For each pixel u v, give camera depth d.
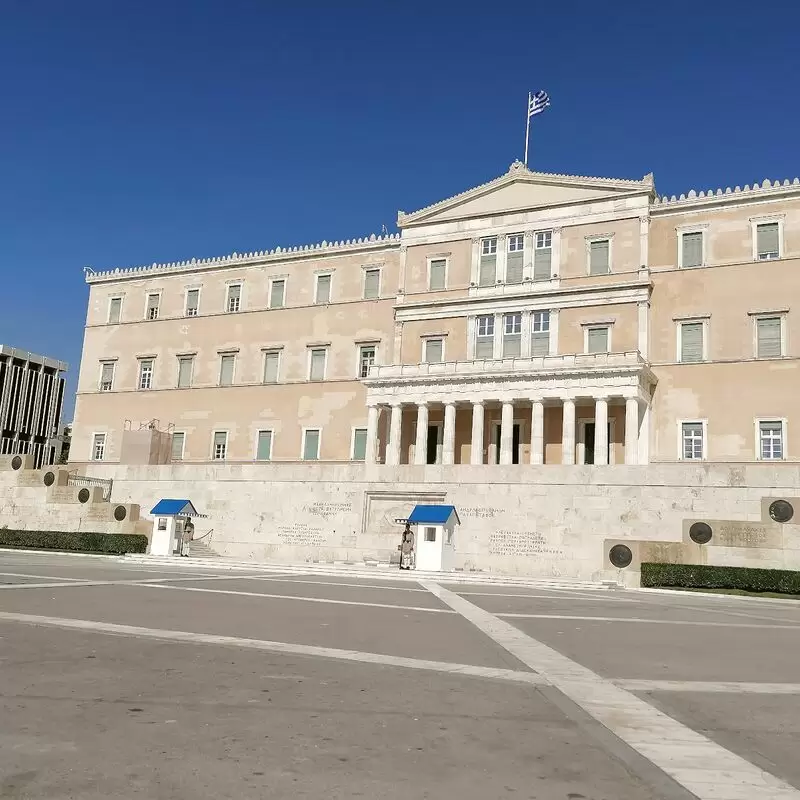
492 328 67.12
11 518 58.09
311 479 52.81
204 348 80.69
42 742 8.06
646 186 62.72
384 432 69.31
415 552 41.72
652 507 43.69
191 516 50.69
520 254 67.19
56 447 154.75
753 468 41.88
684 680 12.81
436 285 70.12
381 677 12.05
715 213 61.38
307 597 25.16
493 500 47.53
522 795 7.00
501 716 9.83
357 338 73.38
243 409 77.06
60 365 156.75
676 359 60.53
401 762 7.84
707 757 8.28
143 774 7.22
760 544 37.88
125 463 76.75
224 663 12.75
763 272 58.91
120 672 11.71
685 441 59.31
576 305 63.72
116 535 49.94
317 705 10.07
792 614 26.62
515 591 33.06
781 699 11.55
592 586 37.09
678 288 61.44
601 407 57.19
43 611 18.50
